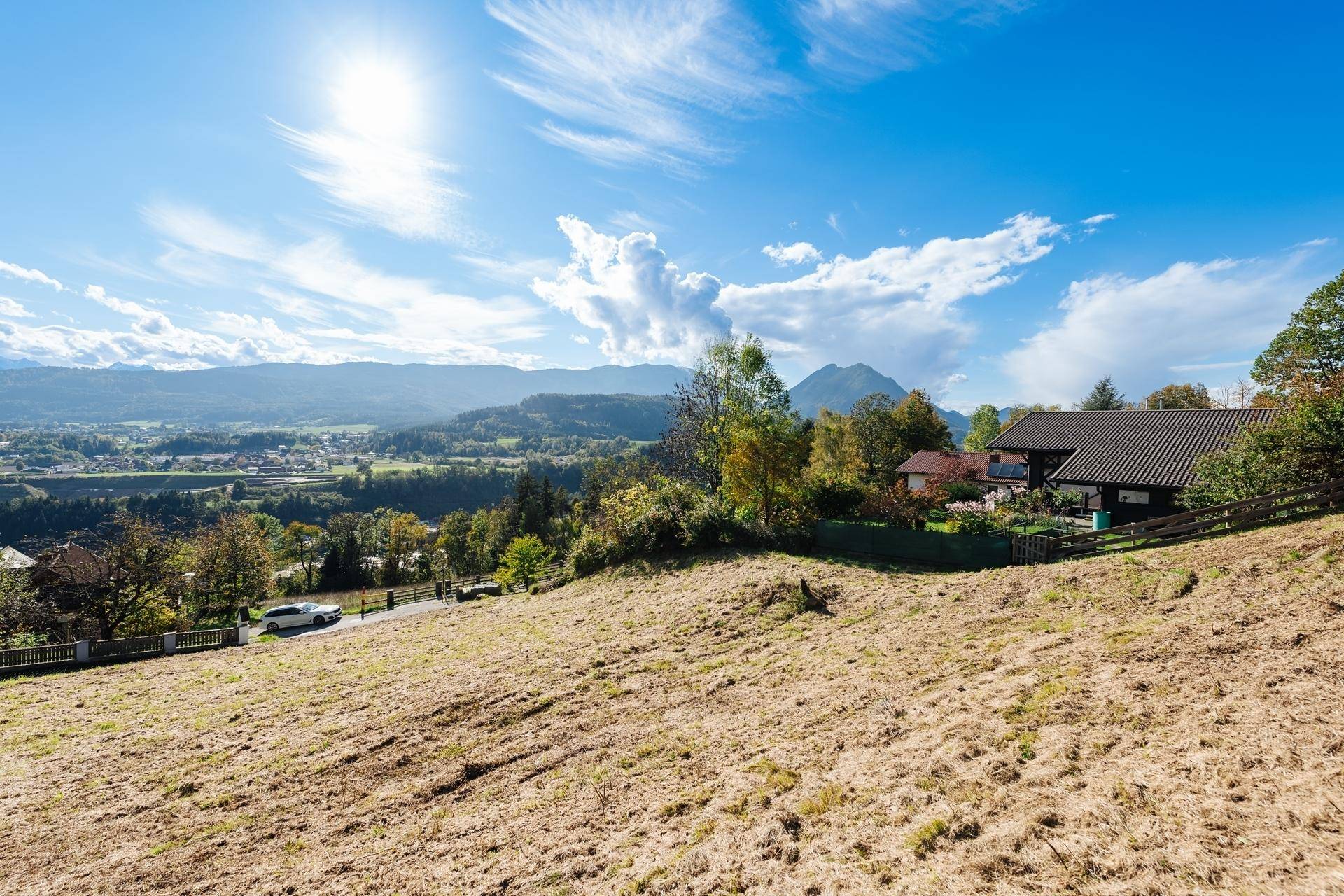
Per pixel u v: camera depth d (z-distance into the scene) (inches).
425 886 258.2
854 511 1081.4
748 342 1207.6
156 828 353.1
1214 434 1005.8
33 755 482.9
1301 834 158.9
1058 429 1216.8
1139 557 537.0
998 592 534.6
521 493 2933.1
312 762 414.3
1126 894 153.6
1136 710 250.7
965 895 168.2
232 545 1665.8
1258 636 293.0
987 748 252.1
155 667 796.0
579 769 347.6
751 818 249.6
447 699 494.9
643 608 732.0
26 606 1119.6
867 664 420.5
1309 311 1145.4
